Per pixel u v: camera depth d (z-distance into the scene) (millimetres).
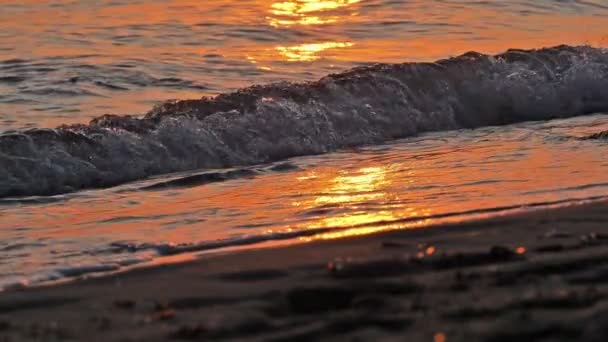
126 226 22406
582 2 68875
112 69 45719
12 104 38656
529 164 27000
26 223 23109
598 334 11594
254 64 47688
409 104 35938
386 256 15844
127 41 53781
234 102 33062
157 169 29500
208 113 32281
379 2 66250
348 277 14656
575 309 12531
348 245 17141
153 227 22141
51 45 52438
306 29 58125
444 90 37094
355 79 36000
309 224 21188
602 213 18891
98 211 24344
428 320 12484
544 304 12789
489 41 56312
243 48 52281
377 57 50469
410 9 64750
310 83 35375
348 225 20703
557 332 11734
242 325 12961
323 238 19141
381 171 27562
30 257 19781
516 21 62906
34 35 55219
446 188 24297
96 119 30875
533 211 19891
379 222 20703
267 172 28500
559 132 33281
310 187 25766
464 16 63375
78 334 13055
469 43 55438
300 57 50031
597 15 66188
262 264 16047
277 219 22047
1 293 15516
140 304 14367
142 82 43250
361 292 13961
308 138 32469
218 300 14289
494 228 17891
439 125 35938
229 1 66312
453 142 32594
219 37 55281
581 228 17594
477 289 13711
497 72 38781
